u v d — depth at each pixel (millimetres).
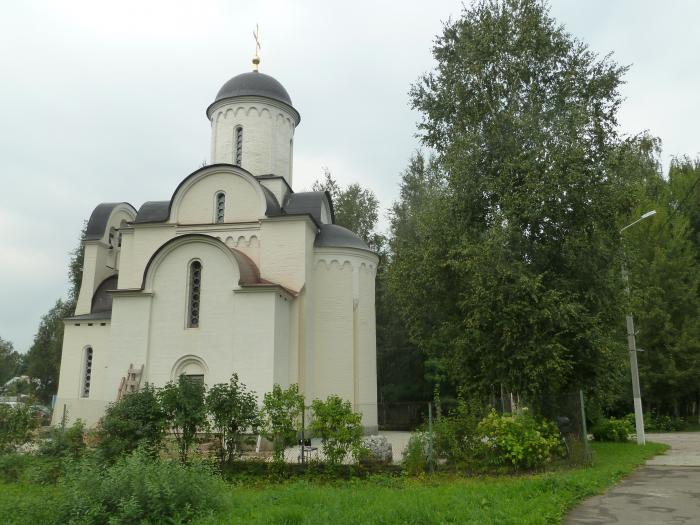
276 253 25938
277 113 31219
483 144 19797
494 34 20734
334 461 14141
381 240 45500
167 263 24031
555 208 17703
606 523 8742
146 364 23234
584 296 18203
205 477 9922
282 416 14617
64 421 18625
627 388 32594
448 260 19031
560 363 16484
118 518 8492
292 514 8602
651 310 32750
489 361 17609
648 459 17766
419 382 40594
